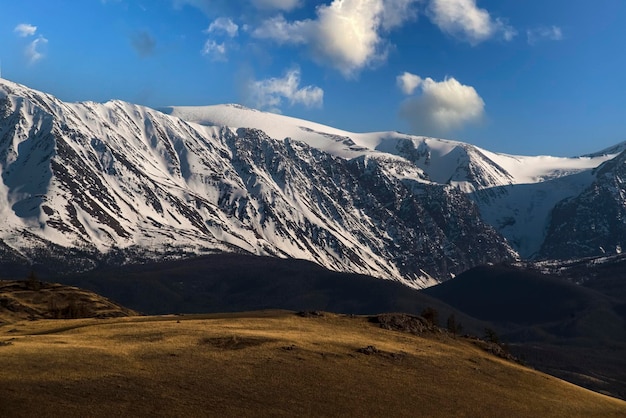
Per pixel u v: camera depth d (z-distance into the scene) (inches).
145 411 3376.0
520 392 4862.2
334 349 4891.7
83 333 4913.9
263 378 4055.1
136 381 3720.5
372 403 3988.7
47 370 3710.6
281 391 3907.5
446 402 4264.3
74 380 3612.2
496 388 4813.0
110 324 5428.2
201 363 4173.2
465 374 4965.6
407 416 3905.0
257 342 4756.4
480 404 4372.5
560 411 4616.1
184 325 5334.6
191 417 3388.3
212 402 3612.2
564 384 5438.0
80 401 3373.5
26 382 3499.0
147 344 4503.0
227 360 4291.3
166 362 4114.2
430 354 5285.4
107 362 3973.9
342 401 3924.7
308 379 4168.3
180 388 3725.4
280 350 4643.2
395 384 4394.7
